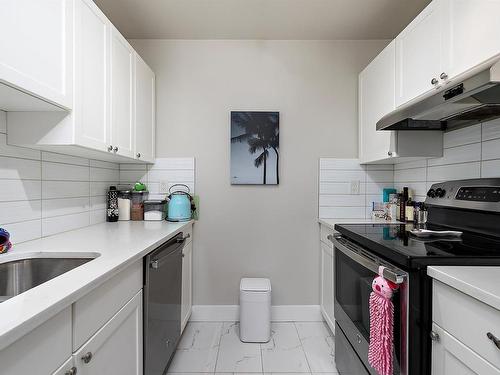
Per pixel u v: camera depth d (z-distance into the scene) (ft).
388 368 3.26
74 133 4.00
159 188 7.55
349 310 4.81
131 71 5.98
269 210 7.59
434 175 5.98
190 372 5.42
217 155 7.59
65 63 3.77
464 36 3.78
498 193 4.09
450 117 4.73
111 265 3.05
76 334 2.47
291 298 7.58
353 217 7.59
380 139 6.24
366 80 6.93
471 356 2.40
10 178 4.02
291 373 5.41
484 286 2.32
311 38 7.52
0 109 3.86
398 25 6.92
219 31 7.17
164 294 4.89
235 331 7.00
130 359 3.69
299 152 7.59
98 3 6.01
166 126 7.56
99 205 6.54
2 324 1.73
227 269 7.59
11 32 2.90
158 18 6.59
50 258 3.73
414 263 3.05
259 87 7.57
